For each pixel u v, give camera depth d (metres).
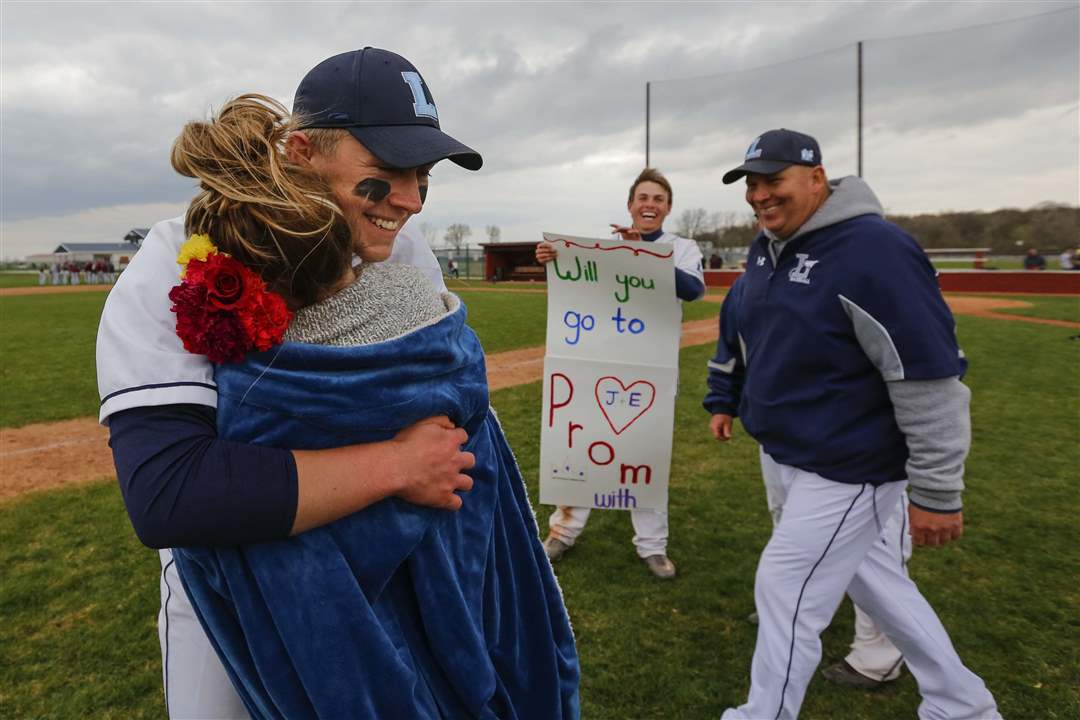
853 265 1.91
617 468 3.19
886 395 1.98
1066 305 18.27
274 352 0.85
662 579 3.25
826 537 2.00
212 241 0.88
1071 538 3.69
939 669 2.00
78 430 5.95
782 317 2.08
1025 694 2.42
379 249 1.05
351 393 0.86
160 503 0.80
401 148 0.98
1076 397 6.98
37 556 3.47
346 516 0.89
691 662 2.61
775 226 2.15
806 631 1.99
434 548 0.97
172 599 1.13
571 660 1.31
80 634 2.76
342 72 0.99
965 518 3.97
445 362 0.97
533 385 7.81
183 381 0.87
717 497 4.36
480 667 1.01
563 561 3.45
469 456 0.99
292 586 0.86
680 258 3.35
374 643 0.89
